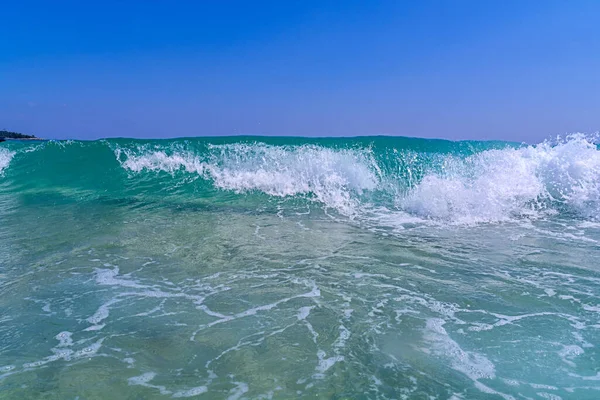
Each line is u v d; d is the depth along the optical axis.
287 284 4.69
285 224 7.51
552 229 7.28
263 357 3.20
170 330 3.62
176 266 5.25
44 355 3.21
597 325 3.73
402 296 4.37
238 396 2.73
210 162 11.67
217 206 8.98
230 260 5.50
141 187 10.73
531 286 4.65
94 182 11.16
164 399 2.69
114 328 3.65
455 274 5.03
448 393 2.78
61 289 4.49
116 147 12.96
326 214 8.35
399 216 8.20
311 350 3.30
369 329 3.65
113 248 5.93
